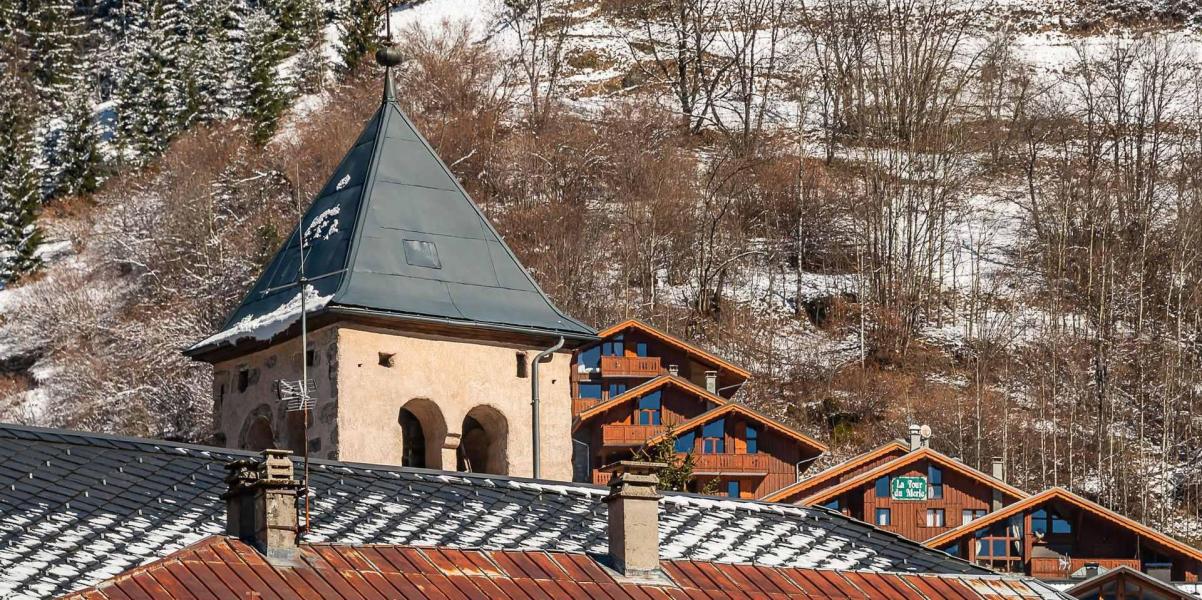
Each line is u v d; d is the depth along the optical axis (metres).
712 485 75.81
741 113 147.62
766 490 79.69
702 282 115.25
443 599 24.14
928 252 123.31
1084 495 95.50
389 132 36.66
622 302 112.69
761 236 125.88
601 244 117.12
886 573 28.42
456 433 33.97
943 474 73.31
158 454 27.45
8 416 97.75
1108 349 111.12
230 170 118.94
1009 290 122.25
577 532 27.44
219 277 102.19
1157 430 103.31
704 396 80.31
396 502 27.36
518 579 25.22
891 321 114.50
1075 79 150.00
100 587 22.45
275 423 34.44
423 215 35.66
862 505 73.25
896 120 139.75
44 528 24.14
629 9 158.50
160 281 108.69
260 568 23.62
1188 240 123.75
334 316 33.34
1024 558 69.69
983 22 159.38
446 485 28.42
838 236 125.94
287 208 113.19
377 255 34.59
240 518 24.38
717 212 124.75
